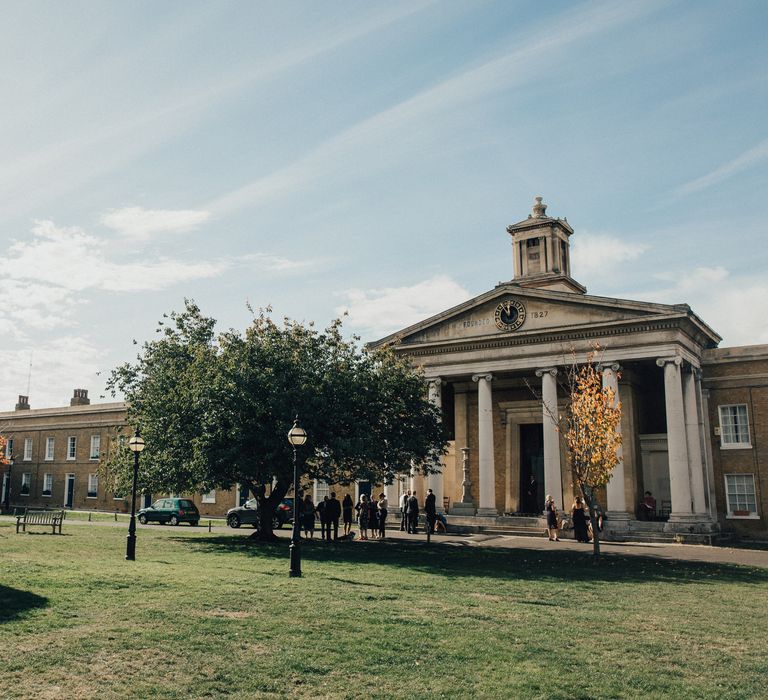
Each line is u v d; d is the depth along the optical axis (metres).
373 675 8.86
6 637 10.02
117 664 9.04
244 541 27.34
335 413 25.86
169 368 31.41
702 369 38.25
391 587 15.44
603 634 11.27
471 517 37.62
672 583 17.39
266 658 9.44
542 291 38.06
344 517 32.38
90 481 57.47
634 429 37.88
